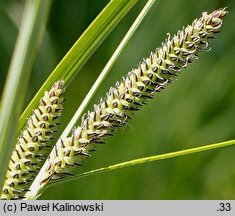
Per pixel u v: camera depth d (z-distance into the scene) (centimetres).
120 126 21
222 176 31
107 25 21
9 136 17
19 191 21
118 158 30
